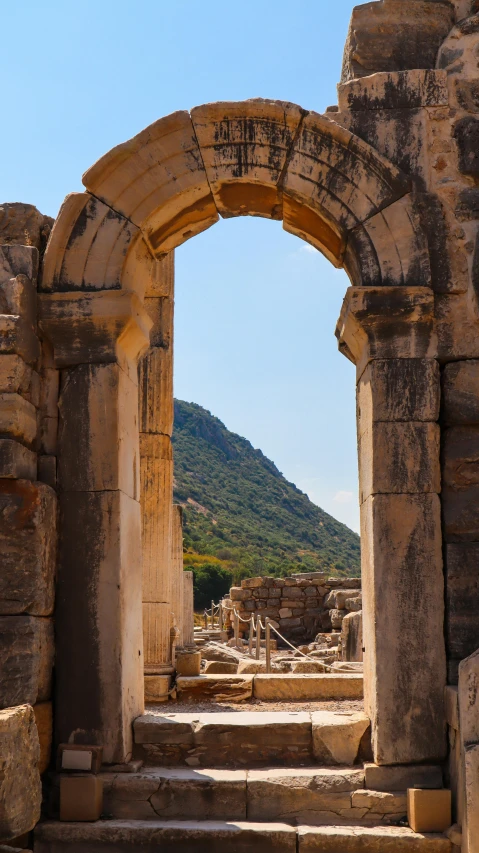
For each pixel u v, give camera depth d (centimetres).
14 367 679
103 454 702
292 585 2062
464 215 719
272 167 732
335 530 10675
